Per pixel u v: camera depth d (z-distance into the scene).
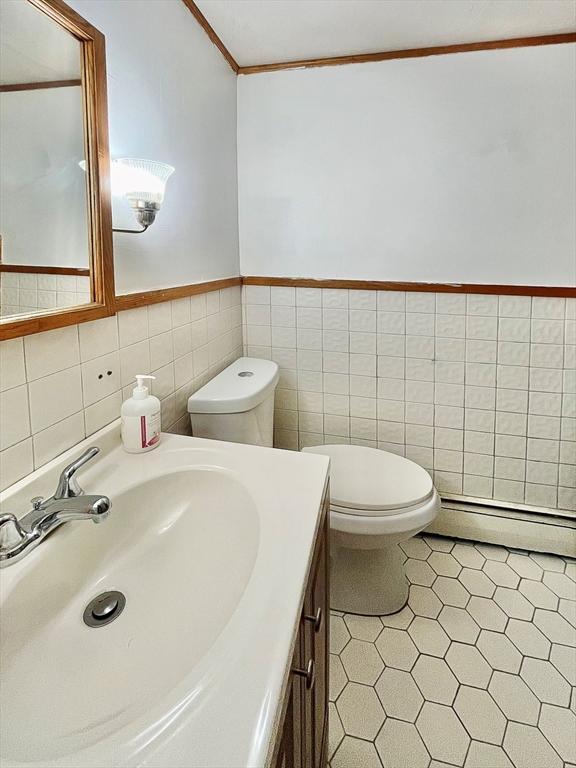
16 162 0.83
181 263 1.52
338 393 2.12
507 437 1.96
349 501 1.52
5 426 0.82
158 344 1.36
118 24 1.11
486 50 1.73
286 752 0.61
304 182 1.98
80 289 0.99
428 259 1.91
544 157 1.74
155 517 1.00
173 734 0.46
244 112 1.98
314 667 0.85
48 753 0.55
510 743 1.23
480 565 1.92
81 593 0.84
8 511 0.81
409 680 1.41
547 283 1.81
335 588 1.69
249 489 0.93
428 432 2.05
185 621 0.76
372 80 1.85
